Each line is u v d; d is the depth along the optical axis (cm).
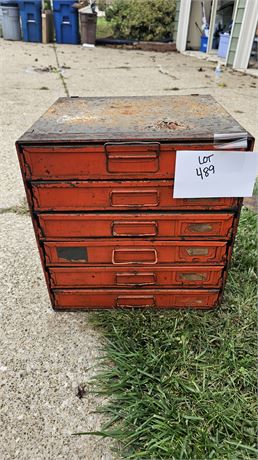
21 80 443
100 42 716
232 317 133
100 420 102
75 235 117
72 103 134
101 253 121
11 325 132
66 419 103
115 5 714
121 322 131
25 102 362
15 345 124
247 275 152
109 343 123
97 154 100
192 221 113
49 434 99
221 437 97
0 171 238
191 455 92
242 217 185
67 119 115
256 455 93
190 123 109
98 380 113
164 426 98
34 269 158
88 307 136
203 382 110
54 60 561
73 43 712
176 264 123
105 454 95
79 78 461
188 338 124
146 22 708
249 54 518
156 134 100
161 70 524
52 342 125
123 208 111
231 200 109
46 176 104
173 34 727
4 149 265
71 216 112
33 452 95
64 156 101
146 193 108
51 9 706
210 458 92
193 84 446
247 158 102
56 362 119
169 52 680
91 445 97
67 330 130
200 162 102
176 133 101
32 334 128
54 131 104
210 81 464
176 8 693
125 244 118
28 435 99
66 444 97
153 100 137
